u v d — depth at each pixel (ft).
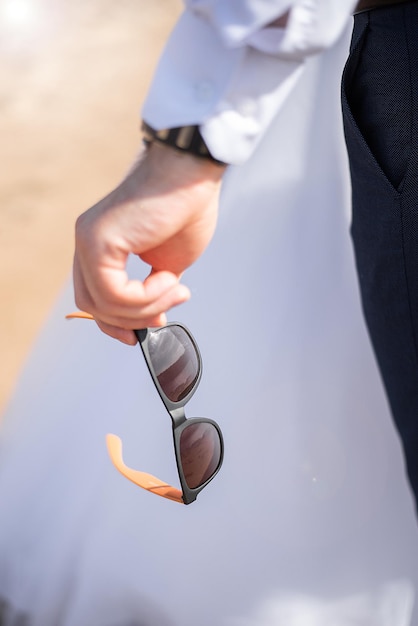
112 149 9.56
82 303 3.19
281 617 4.00
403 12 3.28
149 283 3.10
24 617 4.32
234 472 4.12
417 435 3.66
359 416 4.12
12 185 8.73
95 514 4.23
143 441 4.23
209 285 4.23
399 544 4.09
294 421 4.12
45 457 4.42
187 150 3.00
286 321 4.15
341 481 4.11
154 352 3.26
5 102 10.57
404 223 3.38
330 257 4.15
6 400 5.60
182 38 2.96
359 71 3.39
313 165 4.15
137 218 3.03
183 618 4.07
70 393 4.43
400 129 3.32
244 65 2.97
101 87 10.96
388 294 3.52
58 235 7.86
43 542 4.36
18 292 6.92
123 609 4.14
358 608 4.03
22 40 12.10
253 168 4.20
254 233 4.19
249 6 2.86
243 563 4.07
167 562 4.09
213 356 4.19
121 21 12.77
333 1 2.93
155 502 4.15
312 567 4.06
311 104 4.12
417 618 4.09
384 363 3.66
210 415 4.18
